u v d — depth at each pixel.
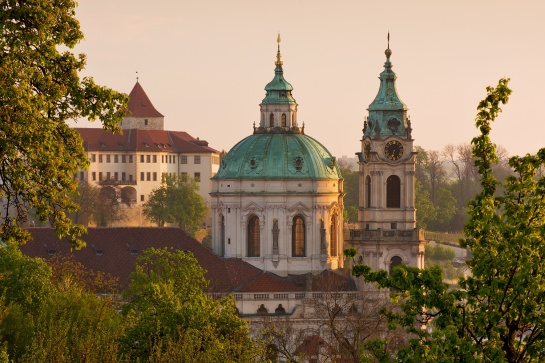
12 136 184.25
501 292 173.00
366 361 177.38
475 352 170.62
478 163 182.50
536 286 170.62
